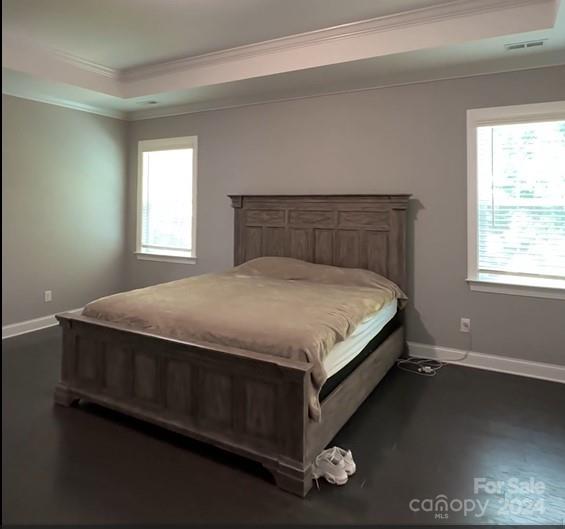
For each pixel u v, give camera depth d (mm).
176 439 2443
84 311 2814
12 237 4289
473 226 3561
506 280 3518
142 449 2334
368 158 3955
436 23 3076
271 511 1877
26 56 3658
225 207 4785
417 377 3393
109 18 3219
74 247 4891
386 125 3857
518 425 2631
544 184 3336
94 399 2695
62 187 4715
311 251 4137
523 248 3441
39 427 2541
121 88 4535
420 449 2367
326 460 2100
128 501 1912
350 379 2564
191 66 4105
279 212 4285
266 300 2867
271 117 4422
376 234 3832
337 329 2361
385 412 2803
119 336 2549
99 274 5203
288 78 3807
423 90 3688
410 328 3861
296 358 2074
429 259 3752
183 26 3338
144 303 2754
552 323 3332
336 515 1858
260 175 4527
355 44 3365
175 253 5230
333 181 4137
